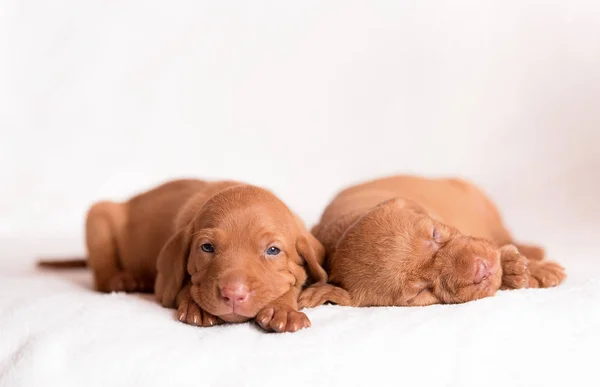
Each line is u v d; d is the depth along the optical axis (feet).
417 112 3.57
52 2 3.51
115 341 1.47
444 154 3.53
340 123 3.64
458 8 3.49
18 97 3.51
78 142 3.53
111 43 3.54
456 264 1.68
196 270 1.66
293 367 1.43
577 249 2.50
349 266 1.76
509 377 1.49
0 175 3.46
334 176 3.61
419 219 1.76
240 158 3.64
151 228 2.05
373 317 1.57
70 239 2.93
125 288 2.05
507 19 3.42
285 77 3.66
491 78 3.45
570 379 1.51
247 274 1.57
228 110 3.63
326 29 3.62
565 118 3.35
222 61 3.62
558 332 1.56
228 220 1.66
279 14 3.63
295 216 1.87
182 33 3.59
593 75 3.30
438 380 1.46
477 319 1.55
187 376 1.41
